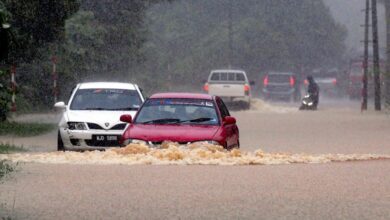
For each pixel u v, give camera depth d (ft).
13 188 84.79
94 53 320.70
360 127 212.02
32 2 194.08
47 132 188.75
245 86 313.73
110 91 147.33
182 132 113.60
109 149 123.44
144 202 76.28
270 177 93.76
